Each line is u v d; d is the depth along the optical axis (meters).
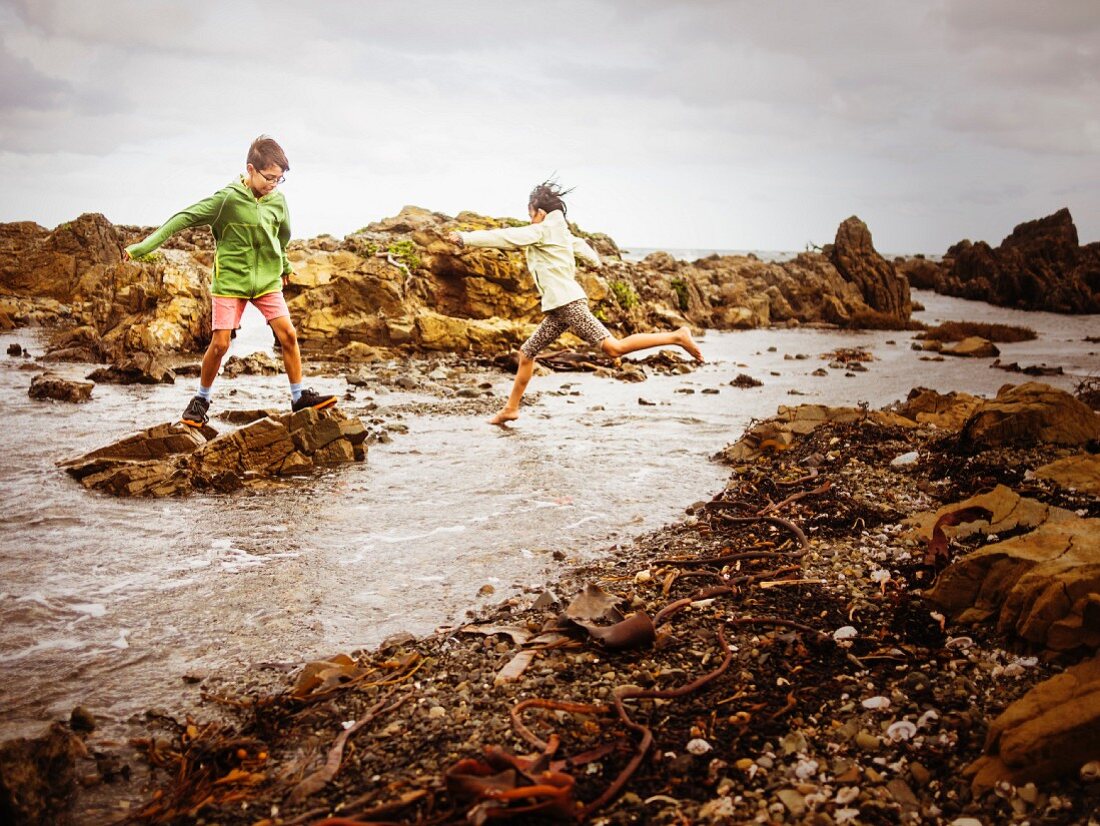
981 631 3.81
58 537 5.50
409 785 2.83
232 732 3.29
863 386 13.26
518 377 9.49
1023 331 24.98
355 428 7.82
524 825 2.62
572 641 3.91
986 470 6.43
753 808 2.71
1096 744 2.63
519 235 8.93
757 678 3.54
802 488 6.50
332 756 3.02
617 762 2.96
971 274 52.97
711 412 10.57
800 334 25.91
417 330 16.53
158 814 2.79
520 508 6.36
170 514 6.07
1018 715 2.79
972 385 13.46
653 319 23.64
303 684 3.56
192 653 3.97
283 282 8.23
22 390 10.84
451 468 7.54
